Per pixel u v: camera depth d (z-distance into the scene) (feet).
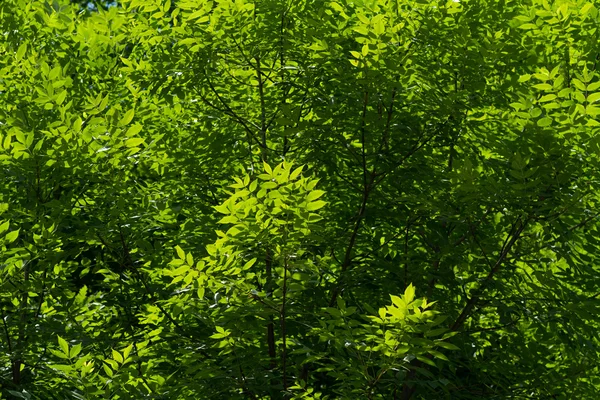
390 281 25.14
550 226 22.77
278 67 27.22
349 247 24.82
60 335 24.85
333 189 27.32
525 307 23.72
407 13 25.05
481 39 25.64
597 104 22.74
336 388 25.41
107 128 22.61
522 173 20.74
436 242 25.93
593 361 25.32
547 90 21.56
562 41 24.91
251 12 26.27
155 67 26.73
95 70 30.60
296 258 20.20
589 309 22.38
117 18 27.40
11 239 22.03
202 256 25.29
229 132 28.30
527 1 26.73
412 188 25.61
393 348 18.30
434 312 17.42
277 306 21.33
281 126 26.84
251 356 22.15
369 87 22.95
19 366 24.59
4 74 26.13
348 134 25.46
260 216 18.89
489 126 26.81
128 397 21.15
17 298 24.50
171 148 28.48
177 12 26.12
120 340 26.23
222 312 21.20
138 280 26.50
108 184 23.86
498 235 25.35
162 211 25.54
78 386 20.39
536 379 24.27
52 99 22.53
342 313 18.37
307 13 26.86
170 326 24.98
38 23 29.84
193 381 22.41
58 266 26.37
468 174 21.45
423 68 24.99
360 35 26.32
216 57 25.91
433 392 24.35
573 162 21.99
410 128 23.89
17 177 24.04
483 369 24.63
